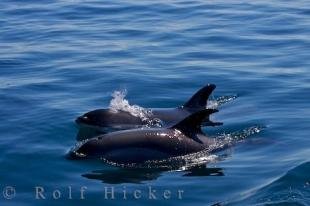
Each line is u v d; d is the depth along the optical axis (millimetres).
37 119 29078
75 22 46844
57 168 24250
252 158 24766
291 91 32406
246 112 30078
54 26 45812
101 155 24828
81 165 24406
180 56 38531
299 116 29219
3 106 30656
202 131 26938
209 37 42250
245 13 47969
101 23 46344
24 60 38156
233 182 22797
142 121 29484
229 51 39375
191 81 34281
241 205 20984
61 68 36500
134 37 42719
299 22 45312
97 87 33594
